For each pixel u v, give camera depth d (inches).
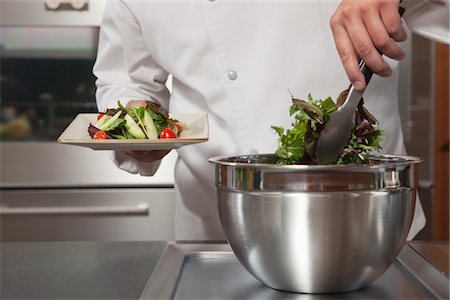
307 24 38.8
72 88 69.4
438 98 69.5
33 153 69.9
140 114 37.9
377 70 26.1
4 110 69.6
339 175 22.3
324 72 39.1
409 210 24.1
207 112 41.5
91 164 70.0
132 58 43.9
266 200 23.0
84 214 69.7
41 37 68.6
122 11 41.9
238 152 40.1
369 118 26.5
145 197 69.7
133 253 31.4
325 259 23.2
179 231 45.2
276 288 25.3
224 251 30.8
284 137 25.4
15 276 27.7
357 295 24.8
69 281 26.9
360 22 26.5
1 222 70.2
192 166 42.1
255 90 39.4
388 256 24.1
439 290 24.8
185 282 26.5
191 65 40.4
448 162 70.1
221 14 39.1
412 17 34.5
